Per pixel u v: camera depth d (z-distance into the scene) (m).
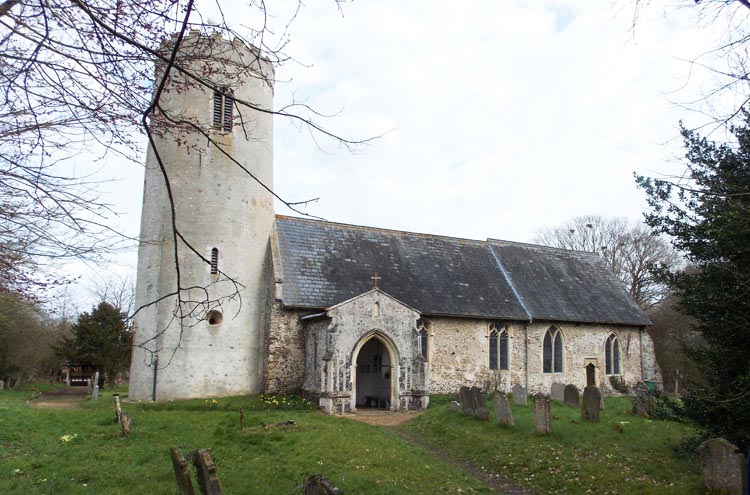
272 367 20.58
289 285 21.52
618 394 27.33
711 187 8.34
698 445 10.53
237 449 11.60
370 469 10.41
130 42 4.25
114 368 34.59
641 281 42.00
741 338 9.62
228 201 21.12
